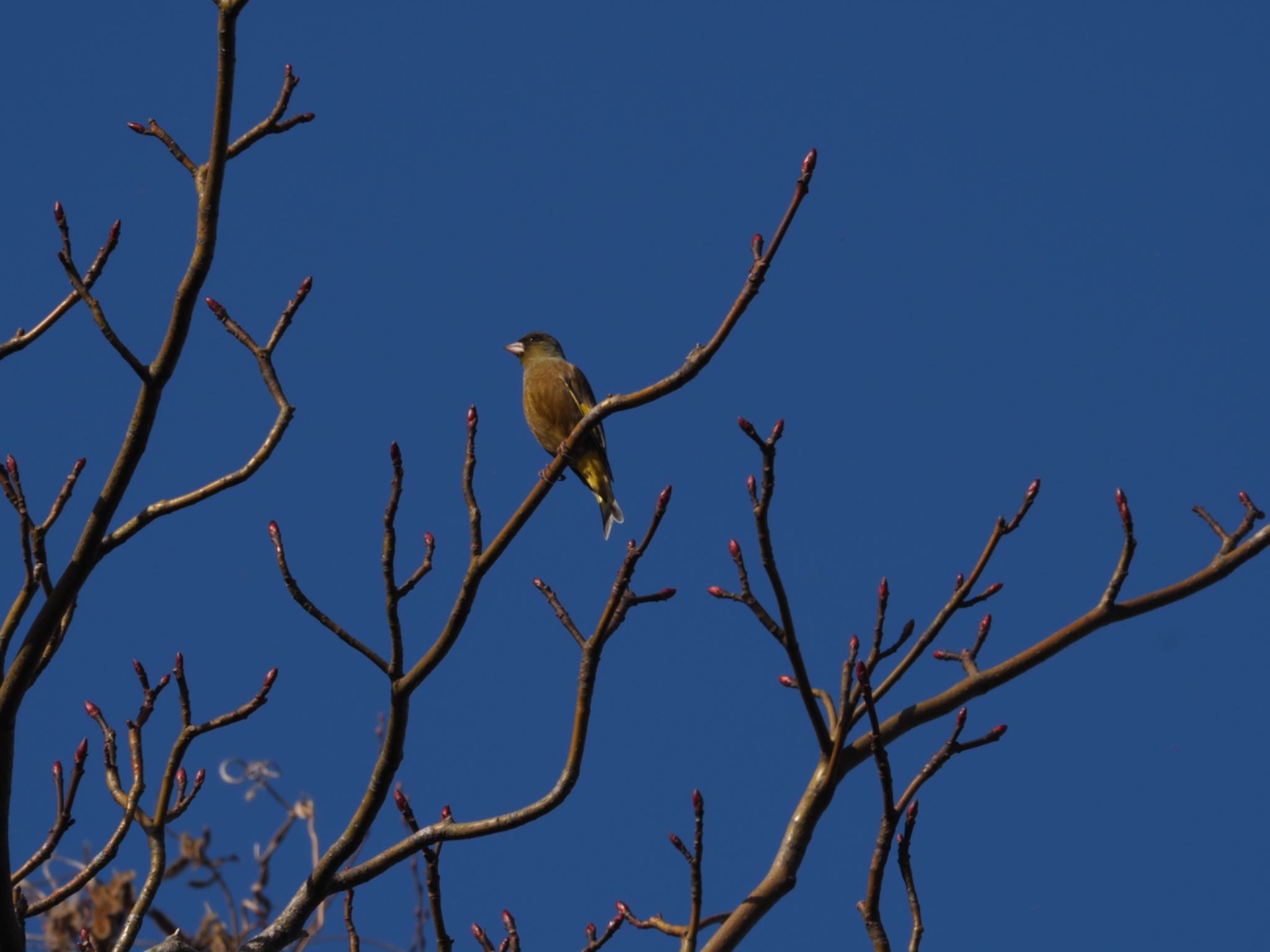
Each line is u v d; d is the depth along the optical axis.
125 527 9.92
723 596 10.70
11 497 9.73
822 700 11.48
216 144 9.64
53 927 14.85
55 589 9.57
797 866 10.86
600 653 10.06
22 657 9.40
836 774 10.99
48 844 9.94
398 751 10.12
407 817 10.15
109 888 15.05
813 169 9.97
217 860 15.55
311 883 10.23
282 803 15.77
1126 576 12.51
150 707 10.37
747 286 10.11
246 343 10.51
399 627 9.99
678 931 9.90
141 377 9.59
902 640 10.97
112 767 10.41
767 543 10.27
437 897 9.92
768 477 10.13
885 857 9.38
